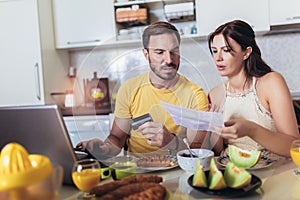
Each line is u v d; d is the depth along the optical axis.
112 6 2.63
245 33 1.29
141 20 2.60
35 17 2.57
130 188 0.68
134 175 0.81
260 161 1.03
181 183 0.85
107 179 0.90
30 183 0.50
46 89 2.65
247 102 1.31
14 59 2.64
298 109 2.14
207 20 2.47
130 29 2.62
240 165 0.96
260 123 1.28
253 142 1.20
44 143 0.79
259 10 2.38
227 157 1.07
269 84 1.26
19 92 2.67
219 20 2.45
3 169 0.56
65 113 2.02
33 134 0.79
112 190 0.72
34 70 2.62
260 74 1.31
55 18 2.75
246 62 1.32
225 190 0.73
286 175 0.88
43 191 0.49
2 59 2.66
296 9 2.33
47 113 0.76
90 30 2.70
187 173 0.93
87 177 0.74
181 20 2.67
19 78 2.65
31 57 2.61
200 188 0.75
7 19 2.62
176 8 2.55
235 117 1.32
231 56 1.30
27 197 0.47
